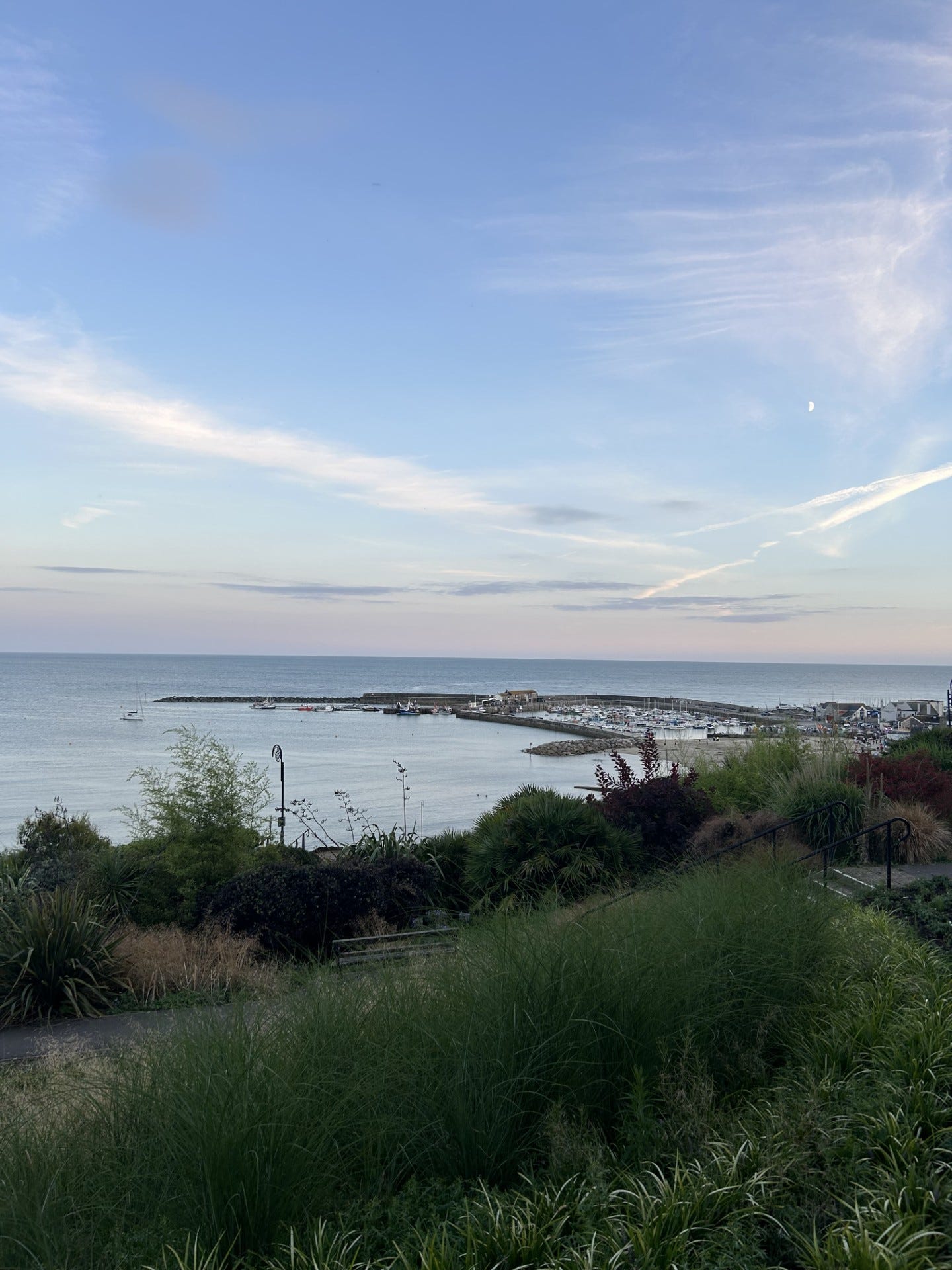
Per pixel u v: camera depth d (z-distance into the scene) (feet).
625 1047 15.62
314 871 39.63
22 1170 12.81
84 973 30.66
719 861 28.32
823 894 23.40
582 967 16.61
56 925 31.63
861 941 21.76
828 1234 10.55
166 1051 15.01
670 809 47.16
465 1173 13.66
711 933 19.39
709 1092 14.16
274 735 290.97
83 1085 15.53
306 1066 14.42
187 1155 12.62
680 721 329.31
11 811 120.37
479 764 196.03
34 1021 29.35
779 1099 14.37
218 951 33.53
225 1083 13.29
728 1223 11.36
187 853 44.98
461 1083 14.21
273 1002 17.26
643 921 19.62
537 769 184.96
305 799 127.54
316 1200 12.62
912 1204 11.29
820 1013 18.01
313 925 38.55
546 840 42.55
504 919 20.39
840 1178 12.18
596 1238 11.18
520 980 16.25
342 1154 13.60
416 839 55.62
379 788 146.10
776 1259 11.04
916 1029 16.25
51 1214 12.00
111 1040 19.33
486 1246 10.85
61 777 161.99
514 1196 12.59
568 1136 13.48
